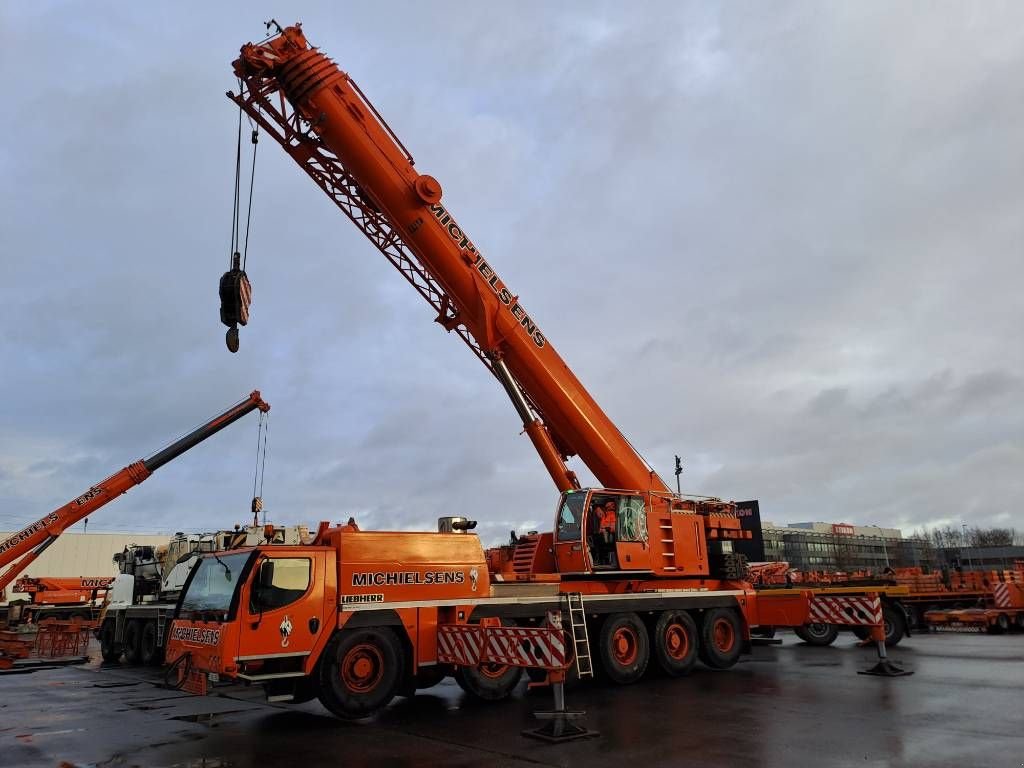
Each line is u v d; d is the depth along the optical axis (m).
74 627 23.53
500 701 10.78
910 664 13.87
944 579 28.33
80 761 7.35
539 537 14.23
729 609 14.54
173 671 9.97
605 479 14.44
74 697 12.59
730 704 9.84
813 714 8.91
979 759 6.58
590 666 11.43
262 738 8.41
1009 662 14.02
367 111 12.79
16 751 7.87
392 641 9.91
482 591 11.12
